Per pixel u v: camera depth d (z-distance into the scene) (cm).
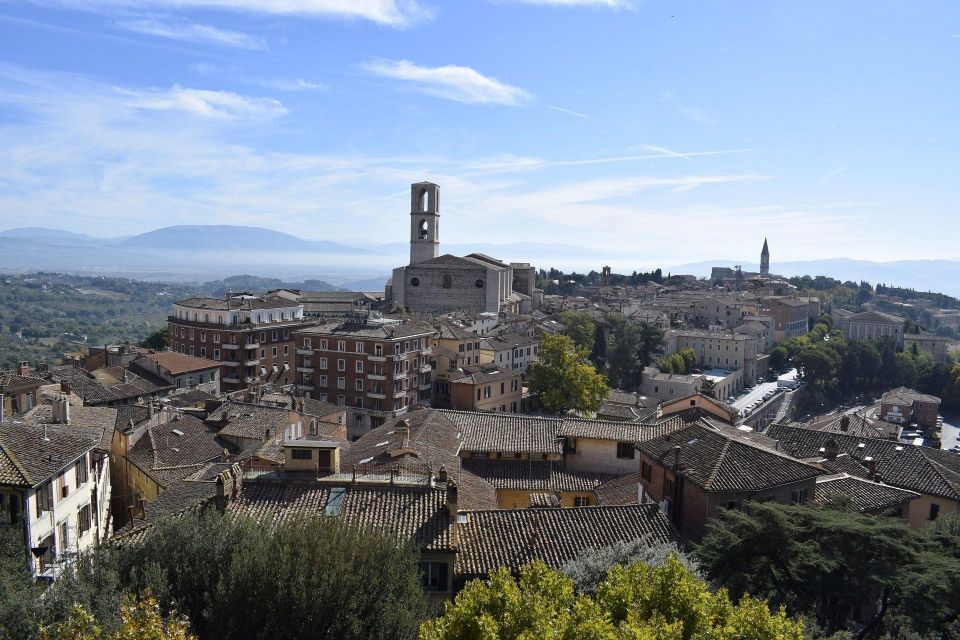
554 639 2402
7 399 6719
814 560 3716
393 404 12394
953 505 6094
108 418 6169
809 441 7300
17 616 2627
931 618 3566
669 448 5350
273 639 2811
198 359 12662
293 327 15975
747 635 2536
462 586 3900
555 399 12762
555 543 4256
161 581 2944
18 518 3856
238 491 4053
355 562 3084
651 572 2975
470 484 5731
